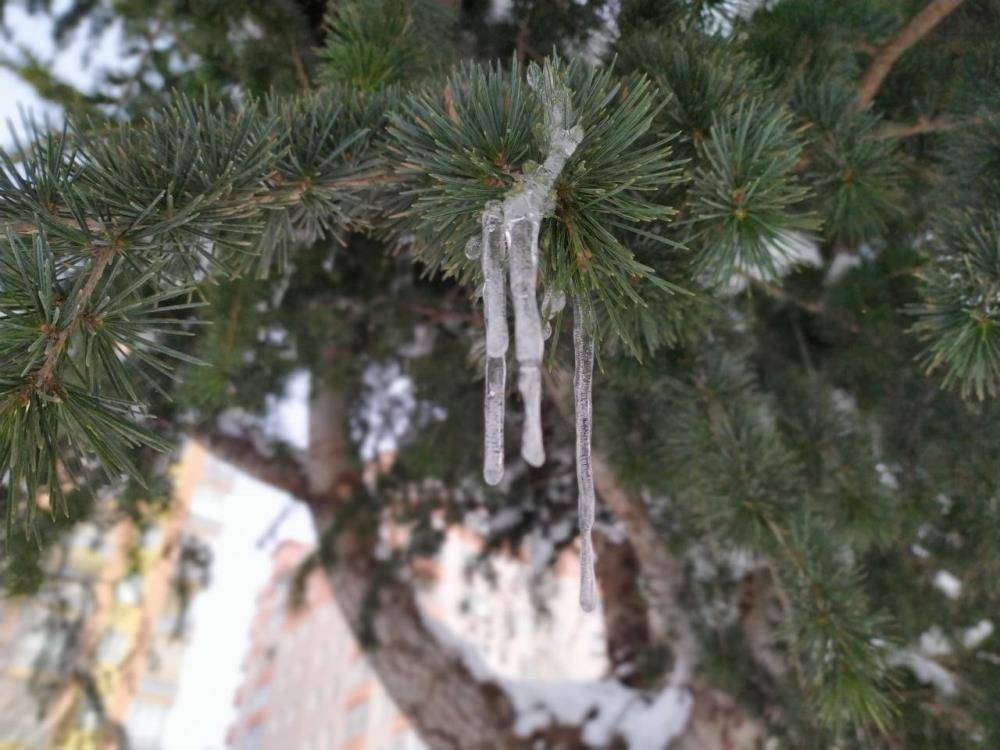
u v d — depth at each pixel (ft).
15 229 1.01
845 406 2.57
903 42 1.82
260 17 1.92
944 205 1.60
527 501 3.55
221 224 1.08
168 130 1.11
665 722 3.16
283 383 2.98
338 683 28.40
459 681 3.29
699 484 1.86
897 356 2.38
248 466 3.52
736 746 2.98
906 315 2.34
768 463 1.73
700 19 1.67
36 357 0.83
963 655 2.51
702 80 1.34
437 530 3.56
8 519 0.83
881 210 1.84
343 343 3.03
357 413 3.63
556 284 0.92
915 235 2.27
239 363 2.16
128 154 1.09
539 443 0.60
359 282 2.89
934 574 2.56
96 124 1.71
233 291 2.12
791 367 2.71
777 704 2.81
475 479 3.39
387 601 3.38
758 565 2.86
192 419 2.77
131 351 0.95
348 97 1.32
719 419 1.87
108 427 0.89
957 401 2.20
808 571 1.57
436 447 3.05
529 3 1.84
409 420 3.40
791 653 1.76
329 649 29.60
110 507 2.71
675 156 1.33
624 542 3.71
